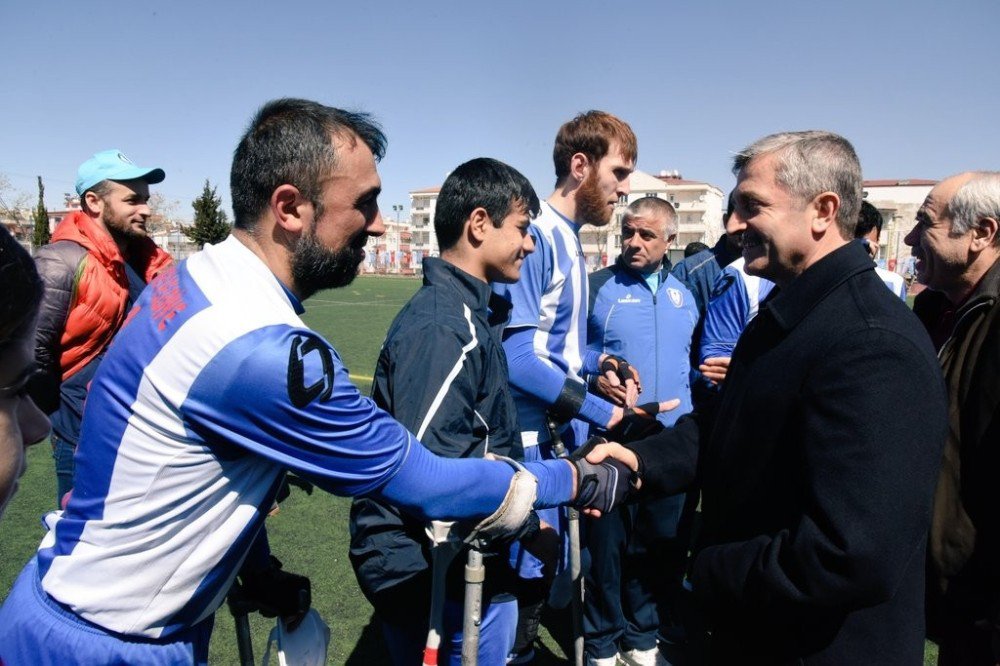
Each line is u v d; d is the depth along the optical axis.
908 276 24.38
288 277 1.26
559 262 2.46
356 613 3.14
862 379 1.25
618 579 2.74
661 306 3.17
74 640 1.14
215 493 1.16
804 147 1.44
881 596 1.22
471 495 1.29
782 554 1.31
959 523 1.86
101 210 3.07
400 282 42.66
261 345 1.08
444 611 1.61
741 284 3.15
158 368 1.11
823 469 1.27
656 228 3.05
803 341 1.37
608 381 2.54
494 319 2.06
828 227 1.45
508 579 1.69
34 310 0.85
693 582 1.53
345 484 1.18
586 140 2.51
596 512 1.64
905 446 1.22
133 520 1.14
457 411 1.50
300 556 3.72
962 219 2.06
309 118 1.21
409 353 1.55
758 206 1.49
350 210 1.25
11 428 0.86
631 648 2.91
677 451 1.82
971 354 1.86
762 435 1.43
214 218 41.50
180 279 1.21
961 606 1.86
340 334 13.47
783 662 1.41
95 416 1.18
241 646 1.62
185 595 1.19
